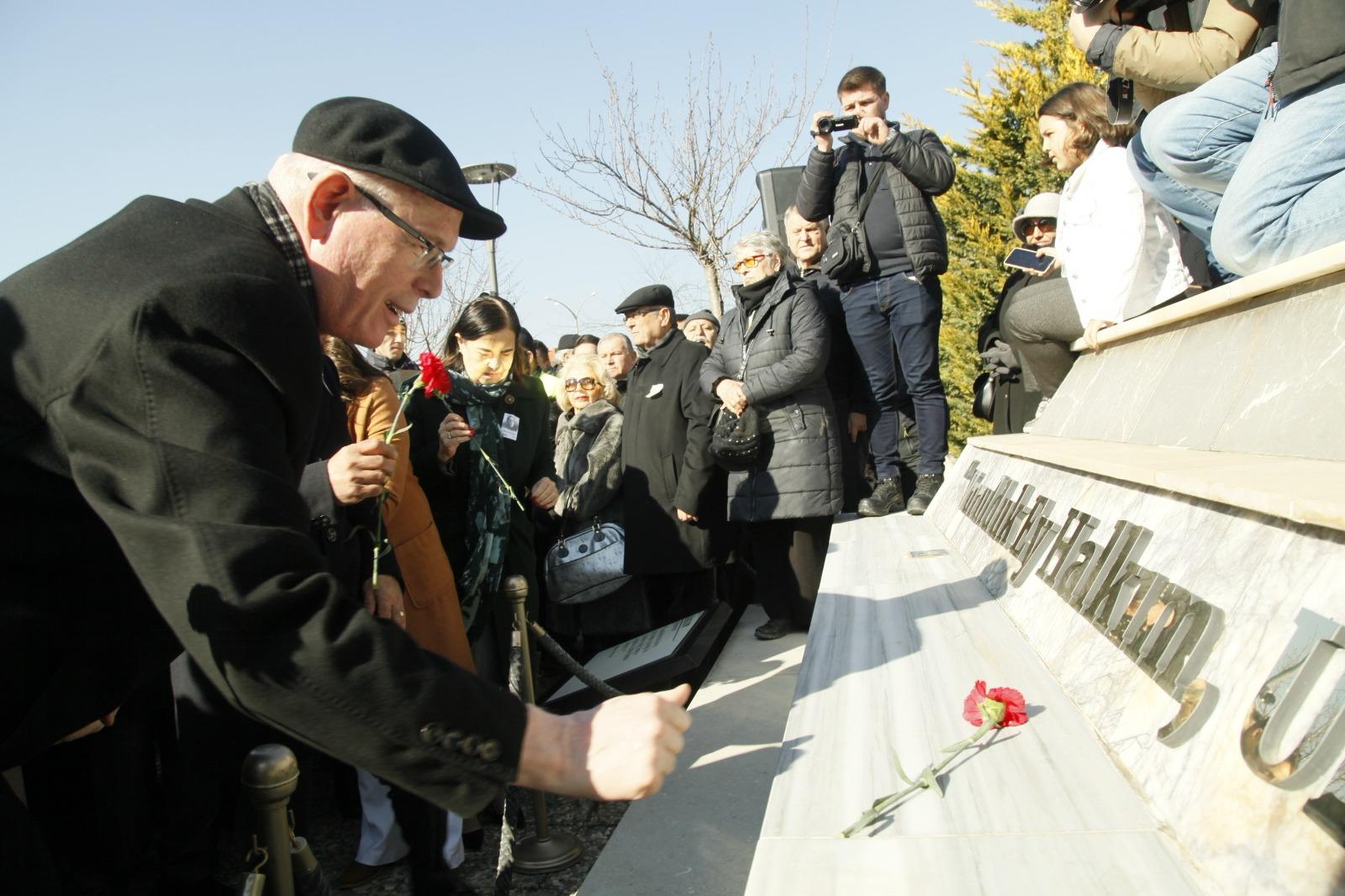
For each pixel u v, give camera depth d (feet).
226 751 8.66
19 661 4.41
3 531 4.32
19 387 4.10
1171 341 8.77
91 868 8.97
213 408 3.95
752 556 20.01
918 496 15.94
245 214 4.91
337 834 12.66
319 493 8.36
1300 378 6.15
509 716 3.96
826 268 16.92
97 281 4.17
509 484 12.84
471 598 11.69
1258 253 7.78
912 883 3.95
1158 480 5.62
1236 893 3.39
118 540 4.07
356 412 9.89
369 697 3.69
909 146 16.21
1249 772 3.63
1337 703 3.35
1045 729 5.19
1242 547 4.54
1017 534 8.59
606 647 18.39
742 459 15.62
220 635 3.67
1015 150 32.27
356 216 5.04
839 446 15.98
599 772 3.91
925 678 6.40
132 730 9.08
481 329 12.97
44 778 8.93
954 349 33.63
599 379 19.36
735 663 15.24
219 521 3.76
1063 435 11.41
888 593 9.13
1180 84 9.75
